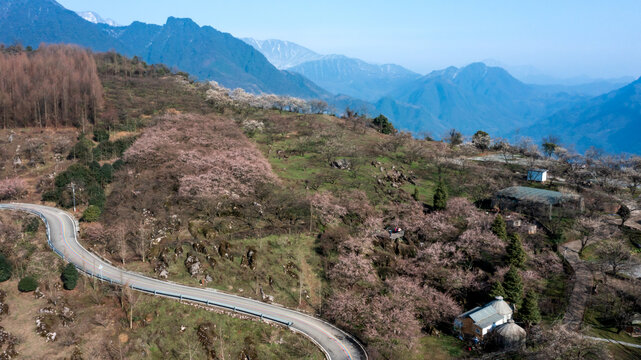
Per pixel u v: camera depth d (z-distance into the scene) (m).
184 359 57.53
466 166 137.62
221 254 76.50
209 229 80.38
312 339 62.72
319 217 91.56
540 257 86.69
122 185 94.19
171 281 70.25
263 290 71.88
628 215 106.75
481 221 92.75
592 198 114.19
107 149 113.56
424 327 70.50
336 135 149.88
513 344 62.38
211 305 65.00
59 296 63.44
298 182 107.31
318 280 77.62
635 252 91.94
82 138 118.25
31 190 96.31
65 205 89.19
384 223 95.00
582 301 75.00
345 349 61.38
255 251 78.12
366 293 74.06
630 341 65.81
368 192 108.44
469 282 76.44
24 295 63.31
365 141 157.25
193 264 73.00
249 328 62.75
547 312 72.50
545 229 100.44
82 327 59.47
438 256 81.88
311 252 82.88
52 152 112.44
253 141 138.00
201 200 84.06
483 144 180.88
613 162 157.62
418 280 76.94
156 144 105.00
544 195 108.69
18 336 57.09
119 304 63.56
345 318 66.75
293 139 147.62
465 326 67.00
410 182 123.56
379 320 65.75
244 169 95.62
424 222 92.62
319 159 127.81
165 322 61.66
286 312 68.56
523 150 176.38
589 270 84.94
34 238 75.75
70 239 77.00
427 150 147.12
